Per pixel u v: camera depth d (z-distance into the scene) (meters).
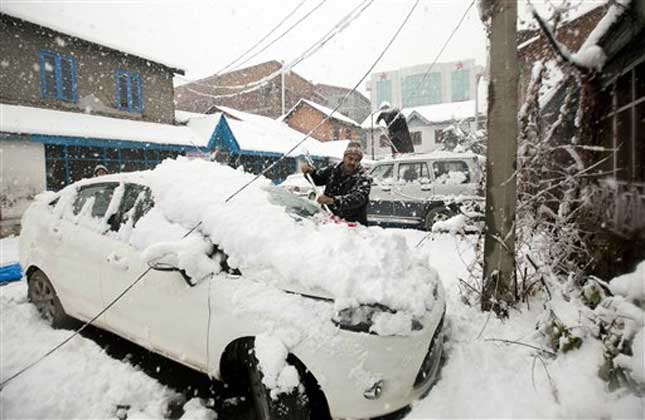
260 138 19.73
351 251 2.35
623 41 3.90
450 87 44.38
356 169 3.92
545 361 2.48
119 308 2.78
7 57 11.20
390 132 12.54
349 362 1.92
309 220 2.93
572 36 4.90
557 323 2.59
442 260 5.34
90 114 13.09
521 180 3.54
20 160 10.34
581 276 3.38
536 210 3.55
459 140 7.61
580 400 2.06
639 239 4.01
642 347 2.00
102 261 2.89
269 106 32.78
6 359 2.79
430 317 2.25
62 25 12.16
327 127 30.72
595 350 2.33
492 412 2.11
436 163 7.84
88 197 3.36
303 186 10.80
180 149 14.11
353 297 2.04
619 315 2.19
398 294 2.13
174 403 2.47
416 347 2.05
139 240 2.72
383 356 1.94
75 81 12.70
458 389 2.31
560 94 5.26
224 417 2.35
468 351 2.70
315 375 1.95
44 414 2.28
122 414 2.32
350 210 3.72
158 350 2.59
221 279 2.33
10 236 9.85
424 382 2.15
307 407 1.98
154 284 2.55
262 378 2.05
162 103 15.59
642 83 4.23
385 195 8.38
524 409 2.11
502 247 3.21
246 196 2.88
